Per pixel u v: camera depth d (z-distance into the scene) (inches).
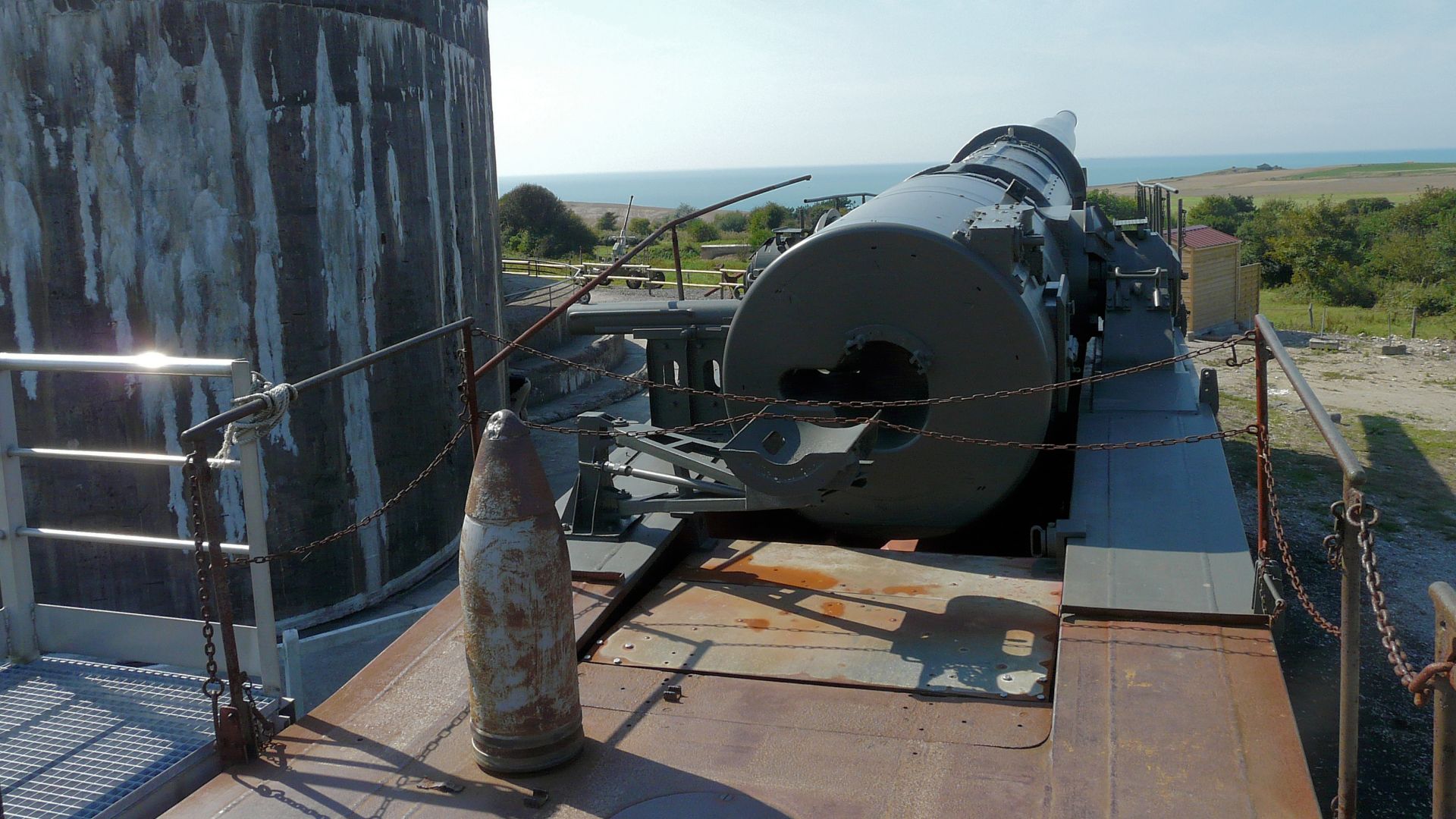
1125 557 189.6
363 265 433.1
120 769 144.3
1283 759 135.6
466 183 510.9
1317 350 807.7
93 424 399.2
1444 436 544.7
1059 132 462.6
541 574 141.3
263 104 398.3
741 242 1972.2
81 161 382.3
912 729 154.2
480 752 146.5
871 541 250.2
